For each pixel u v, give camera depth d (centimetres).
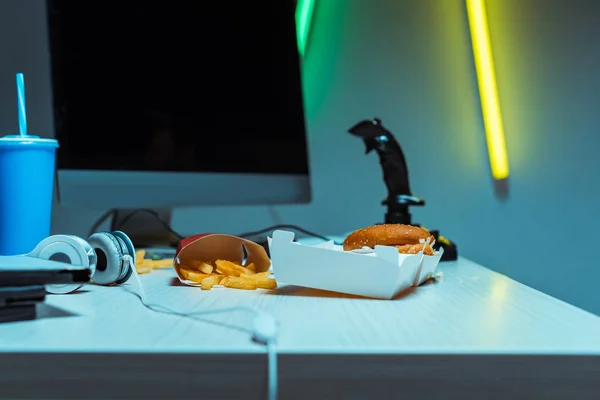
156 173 106
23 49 141
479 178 150
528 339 47
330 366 44
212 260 79
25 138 73
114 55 104
